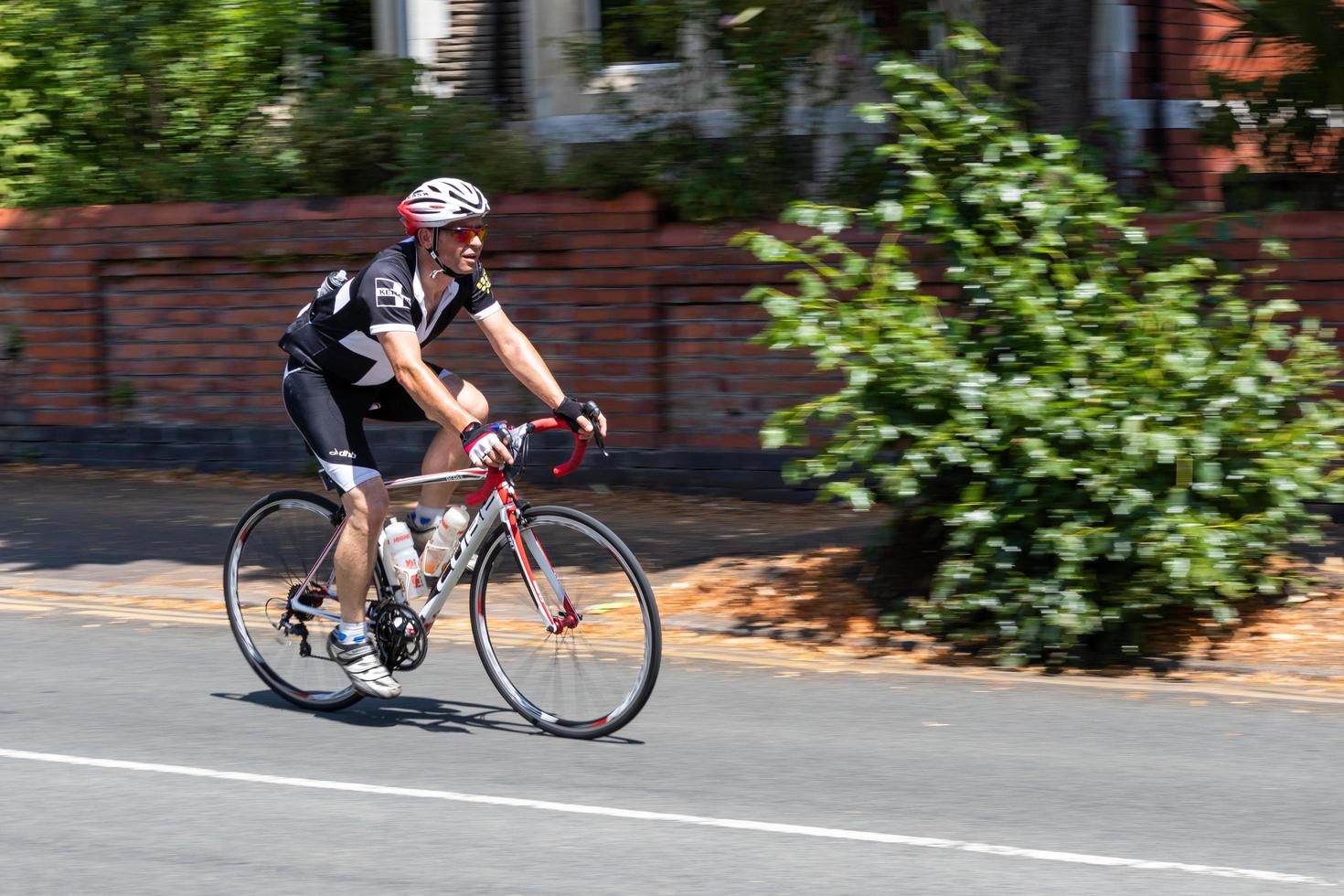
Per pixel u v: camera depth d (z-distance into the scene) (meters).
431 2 20.66
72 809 7.01
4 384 17.56
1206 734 8.19
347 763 7.73
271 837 6.63
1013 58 11.57
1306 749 7.91
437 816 6.91
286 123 17.55
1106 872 6.20
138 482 16.48
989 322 10.00
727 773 7.54
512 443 7.92
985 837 6.63
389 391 8.63
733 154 15.16
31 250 17.23
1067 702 8.88
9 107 18.00
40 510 14.92
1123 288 10.12
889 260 10.44
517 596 8.31
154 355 17.02
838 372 14.48
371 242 15.92
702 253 14.78
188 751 7.94
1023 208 10.05
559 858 6.39
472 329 15.71
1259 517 9.62
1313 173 14.71
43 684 9.29
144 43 17.59
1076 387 9.68
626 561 7.94
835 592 10.99
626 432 15.22
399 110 16.81
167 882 6.12
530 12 18.50
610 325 15.16
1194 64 18.03
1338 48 13.76
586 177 15.24
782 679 9.42
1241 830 6.70
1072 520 9.68
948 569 9.81
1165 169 17.03
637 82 16.08
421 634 8.38
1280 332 9.98
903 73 10.52
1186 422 9.66
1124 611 9.73
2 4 18.08
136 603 11.59
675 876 6.18
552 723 8.23
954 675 9.54
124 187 17.42
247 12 17.77
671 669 9.70
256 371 16.62
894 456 10.48
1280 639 9.75
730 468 14.95
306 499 8.77
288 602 8.83
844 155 14.80
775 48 14.95
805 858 6.38
